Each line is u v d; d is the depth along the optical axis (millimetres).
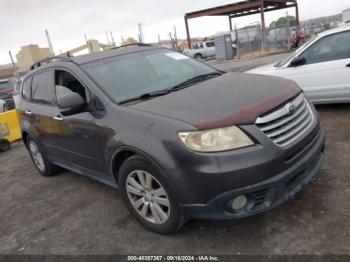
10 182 5922
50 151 5152
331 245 2820
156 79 4066
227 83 3691
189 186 2867
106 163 3740
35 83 5223
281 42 28734
